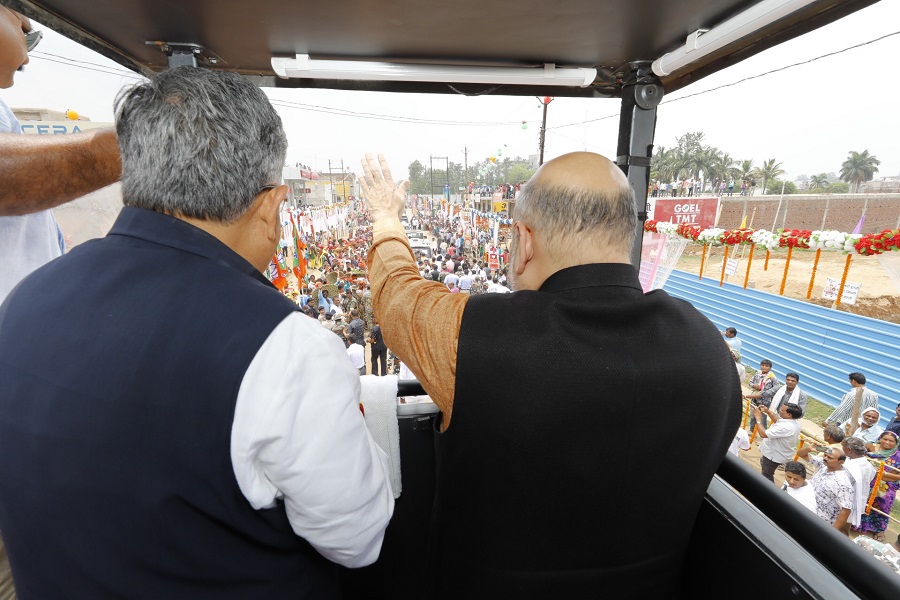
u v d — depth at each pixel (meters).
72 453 0.55
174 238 0.62
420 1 1.22
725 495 1.01
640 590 0.81
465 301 0.79
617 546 0.76
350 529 0.67
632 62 1.70
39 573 0.60
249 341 0.56
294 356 0.58
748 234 3.95
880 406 8.24
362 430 0.67
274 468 0.58
